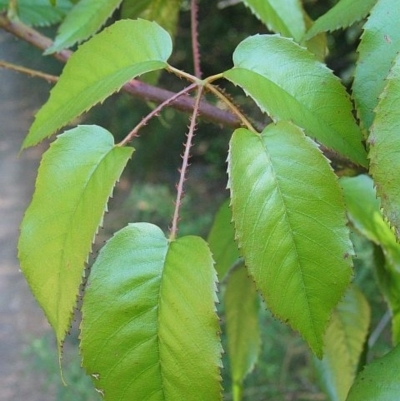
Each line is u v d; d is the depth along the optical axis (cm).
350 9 26
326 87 24
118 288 21
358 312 37
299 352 103
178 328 21
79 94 25
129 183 224
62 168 23
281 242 21
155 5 39
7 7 38
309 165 21
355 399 24
